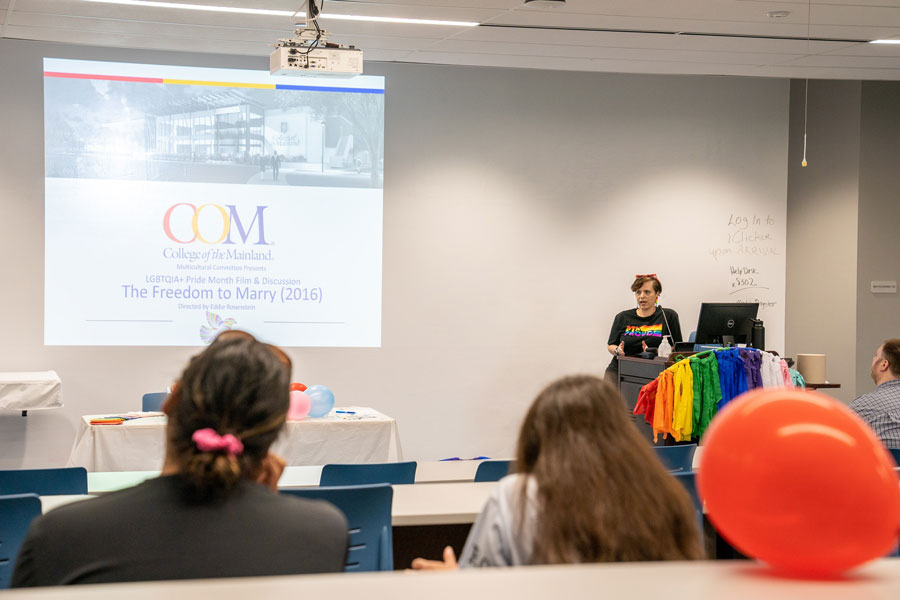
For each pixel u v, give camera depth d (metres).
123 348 6.77
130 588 0.59
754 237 7.97
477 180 7.47
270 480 1.44
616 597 0.58
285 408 1.33
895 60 6.54
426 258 7.36
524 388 7.55
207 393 1.27
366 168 7.20
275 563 1.23
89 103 6.68
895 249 7.76
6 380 6.02
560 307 7.62
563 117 7.62
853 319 7.66
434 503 2.69
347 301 7.17
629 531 1.43
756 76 7.51
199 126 6.88
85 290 6.70
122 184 6.75
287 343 7.06
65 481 2.88
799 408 0.73
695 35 5.87
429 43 6.18
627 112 7.74
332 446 4.93
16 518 2.29
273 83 7.00
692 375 4.63
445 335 7.40
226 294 6.95
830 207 7.94
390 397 7.29
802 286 8.24
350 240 7.17
